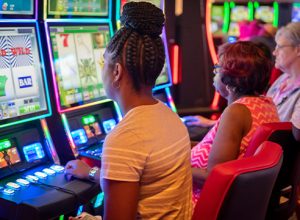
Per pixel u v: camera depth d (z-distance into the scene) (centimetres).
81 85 273
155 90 357
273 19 483
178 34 464
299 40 284
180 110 469
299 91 291
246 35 480
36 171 229
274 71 416
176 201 154
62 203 194
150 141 143
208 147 226
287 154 216
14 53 230
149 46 145
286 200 243
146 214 150
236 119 210
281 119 300
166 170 148
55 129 253
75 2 266
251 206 158
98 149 265
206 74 475
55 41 256
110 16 296
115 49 147
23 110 234
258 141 205
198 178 221
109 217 141
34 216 186
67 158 256
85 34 278
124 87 149
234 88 222
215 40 475
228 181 148
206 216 153
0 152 224
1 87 224
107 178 140
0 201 194
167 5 437
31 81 238
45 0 244
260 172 153
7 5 223
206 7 465
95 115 286
